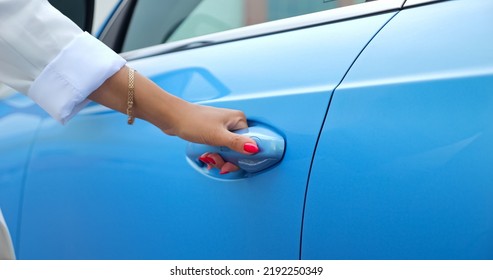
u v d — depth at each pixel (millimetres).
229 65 1019
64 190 1189
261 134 854
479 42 721
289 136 843
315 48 912
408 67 763
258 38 1039
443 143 693
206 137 866
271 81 919
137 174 1049
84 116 1215
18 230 1288
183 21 1314
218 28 1204
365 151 754
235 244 880
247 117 916
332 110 808
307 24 983
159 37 1375
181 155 985
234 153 876
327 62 869
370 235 733
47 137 1272
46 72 861
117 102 906
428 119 713
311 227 791
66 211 1178
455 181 675
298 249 805
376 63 801
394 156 727
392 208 719
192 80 1063
